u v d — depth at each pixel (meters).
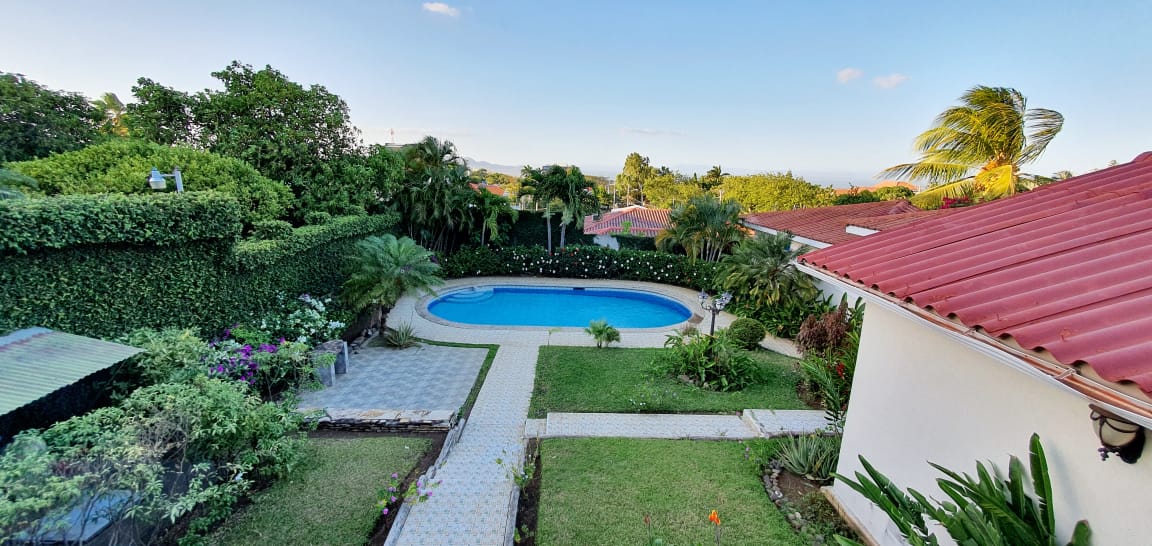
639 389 8.66
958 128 14.53
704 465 5.86
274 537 4.50
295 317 9.62
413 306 15.48
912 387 3.95
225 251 8.23
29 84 13.17
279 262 10.05
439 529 4.73
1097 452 2.48
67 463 3.61
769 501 5.10
